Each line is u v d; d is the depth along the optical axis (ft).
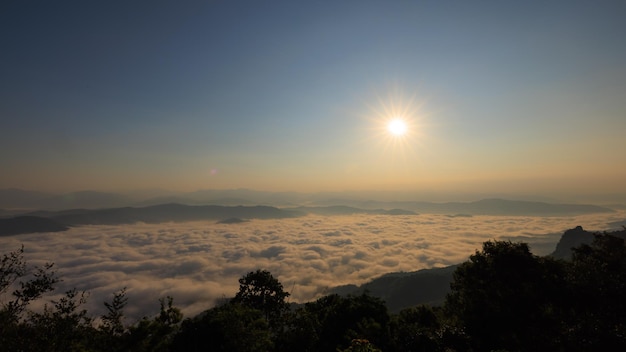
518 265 90.27
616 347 55.52
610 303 69.72
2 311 37.19
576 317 66.33
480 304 81.97
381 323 70.79
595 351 56.08
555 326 66.33
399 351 61.82
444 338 66.90
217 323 57.67
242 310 65.77
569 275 84.12
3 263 37.81
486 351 66.03
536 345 63.05
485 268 94.79
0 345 36.32
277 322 93.40
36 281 40.37
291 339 65.46
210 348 54.85
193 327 57.67
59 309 41.55
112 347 47.55
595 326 60.85
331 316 73.72
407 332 66.23
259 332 59.31
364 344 41.19
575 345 58.49
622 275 80.18
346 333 66.39
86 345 44.80
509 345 65.21
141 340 50.49
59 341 39.93
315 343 65.31
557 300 76.89
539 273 86.74
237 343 55.36
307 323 69.15
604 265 86.99
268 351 59.77
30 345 37.29
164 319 57.72
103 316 49.67
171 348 55.16
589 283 78.13
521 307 76.48
